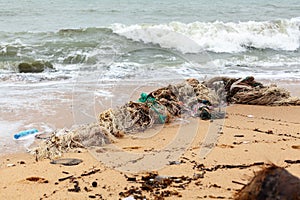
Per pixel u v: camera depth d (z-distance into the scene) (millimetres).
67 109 11547
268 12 35344
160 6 34969
